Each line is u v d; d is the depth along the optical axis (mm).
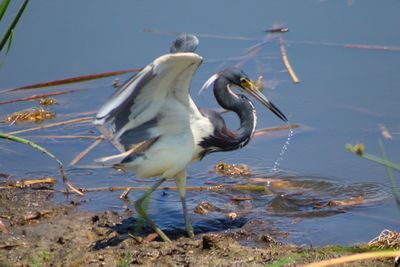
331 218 11195
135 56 16766
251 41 17406
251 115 11477
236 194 12156
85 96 15945
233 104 11547
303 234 10641
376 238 10086
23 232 10531
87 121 14812
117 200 11891
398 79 15680
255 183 12523
